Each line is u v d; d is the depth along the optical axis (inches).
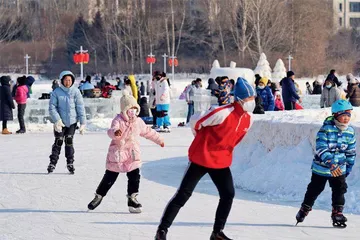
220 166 365.7
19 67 4370.1
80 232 410.3
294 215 452.8
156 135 473.1
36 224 434.3
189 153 370.0
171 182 605.9
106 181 471.8
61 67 4379.9
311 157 543.8
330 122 403.5
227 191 368.5
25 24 4662.9
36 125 1223.5
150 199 522.6
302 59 3917.3
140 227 422.9
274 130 587.2
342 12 5964.6
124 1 4507.9
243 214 458.0
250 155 612.1
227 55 4087.1
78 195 539.5
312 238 389.1
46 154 826.8
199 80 1366.9
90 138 1039.0
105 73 4293.8
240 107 361.7
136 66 4311.0
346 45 4281.5
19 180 617.6
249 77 2244.1
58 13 4670.3
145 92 2674.7
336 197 411.8
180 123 1298.0
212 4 4237.2
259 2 3710.6
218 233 372.2
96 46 4453.7
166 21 4126.5
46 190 563.8
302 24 3937.0
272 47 3880.4
